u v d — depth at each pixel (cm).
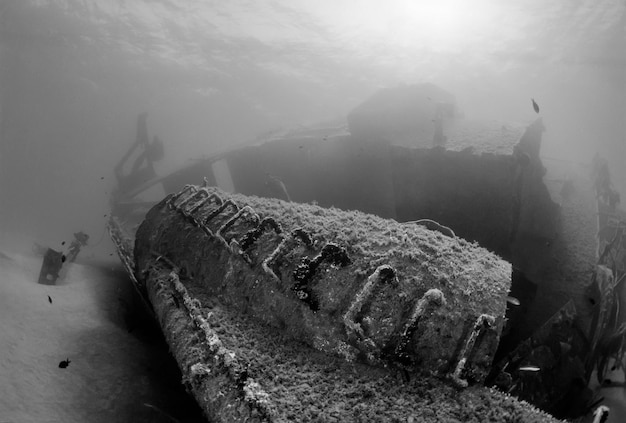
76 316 666
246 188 1008
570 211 822
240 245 401
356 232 359
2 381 477
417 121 703
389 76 3281
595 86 2941
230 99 3512
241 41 3547
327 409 247
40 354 539
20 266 907
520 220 636
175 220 543
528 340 437
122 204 1232
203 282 437
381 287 294
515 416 221
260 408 246
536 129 684
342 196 815
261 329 342
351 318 284
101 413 454
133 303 768
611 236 827
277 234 395
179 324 378
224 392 278
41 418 435
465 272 298
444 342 261
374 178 759
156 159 1444
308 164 862
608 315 575
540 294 591
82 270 945
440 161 564
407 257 311
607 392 563
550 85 2975
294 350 310
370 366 276
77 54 3444
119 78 3512
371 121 723
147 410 464
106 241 1897
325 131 970
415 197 601
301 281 324
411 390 252
